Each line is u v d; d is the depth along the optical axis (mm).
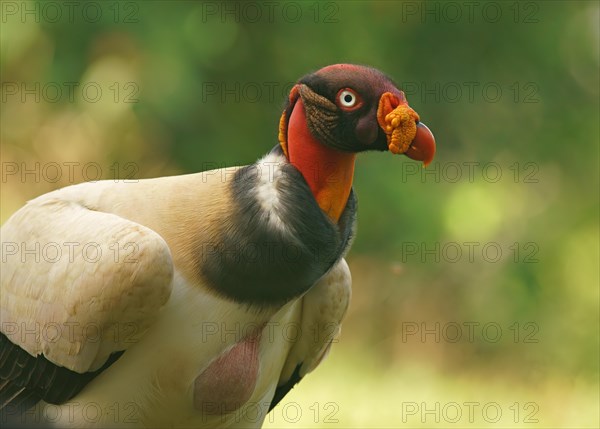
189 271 6578
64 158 17156
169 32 14992
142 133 16531
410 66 17422
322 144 6543
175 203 6730
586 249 18234
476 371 17141
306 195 6469
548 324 17641
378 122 6414
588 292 17906
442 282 17656
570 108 18297
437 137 17703
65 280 6648
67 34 15102
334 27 16484
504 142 18000
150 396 6859
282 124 6691
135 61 15445
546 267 18062
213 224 6543
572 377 16734
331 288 7438
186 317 6629
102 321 6523
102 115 15602
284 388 8133
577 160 18438
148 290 6441
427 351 17359
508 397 14875
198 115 16203
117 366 6816
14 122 16875
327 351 8008
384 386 14734
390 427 12352
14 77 16391
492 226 17094
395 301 17703
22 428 7070
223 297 6578
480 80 17750
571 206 18359
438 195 16984
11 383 7102
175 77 15047
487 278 17703
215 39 15664
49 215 7016
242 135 16656
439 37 17469
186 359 6711
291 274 6461
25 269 6953
